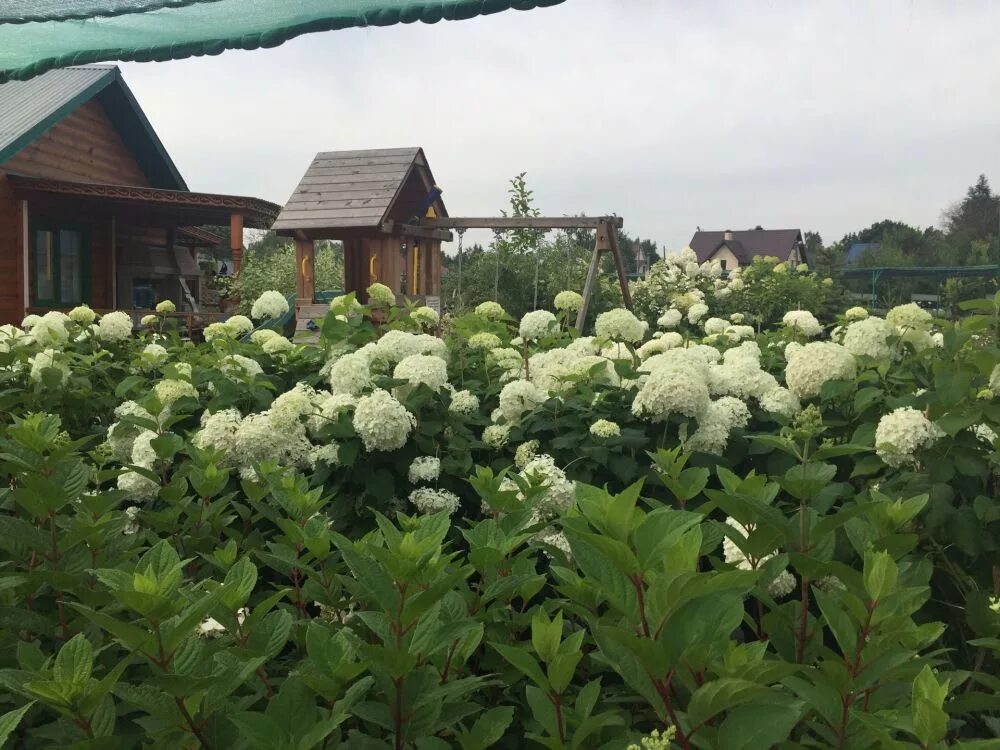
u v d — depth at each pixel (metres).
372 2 3.18
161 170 17.73
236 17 3.58
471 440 3.39
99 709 1.38
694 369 3.32
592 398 3.38
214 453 2.54
